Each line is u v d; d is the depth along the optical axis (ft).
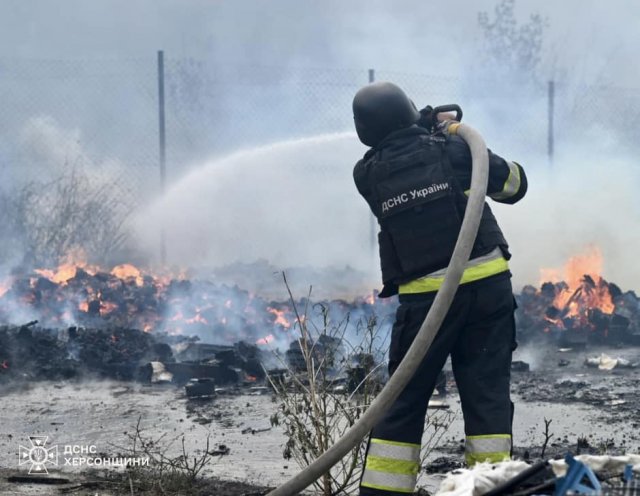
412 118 16.30
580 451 20.72
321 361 17.90
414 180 15.62
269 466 20.31
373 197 16.12
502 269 15.58
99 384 30.07
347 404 18.07
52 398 27.94
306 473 13.67
